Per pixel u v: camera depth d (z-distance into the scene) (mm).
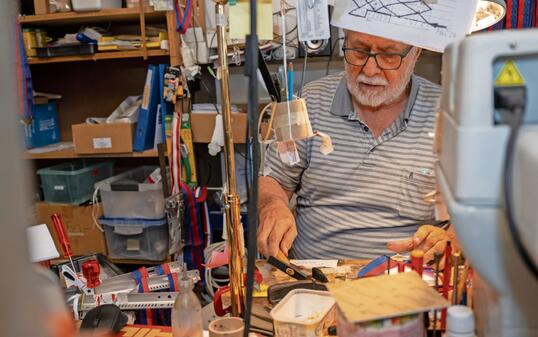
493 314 585
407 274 735
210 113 2344
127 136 2436
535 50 513
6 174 373
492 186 526
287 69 985
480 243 541
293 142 1060
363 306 630
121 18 2488
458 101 537
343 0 1297
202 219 2338
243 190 2170
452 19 1201
